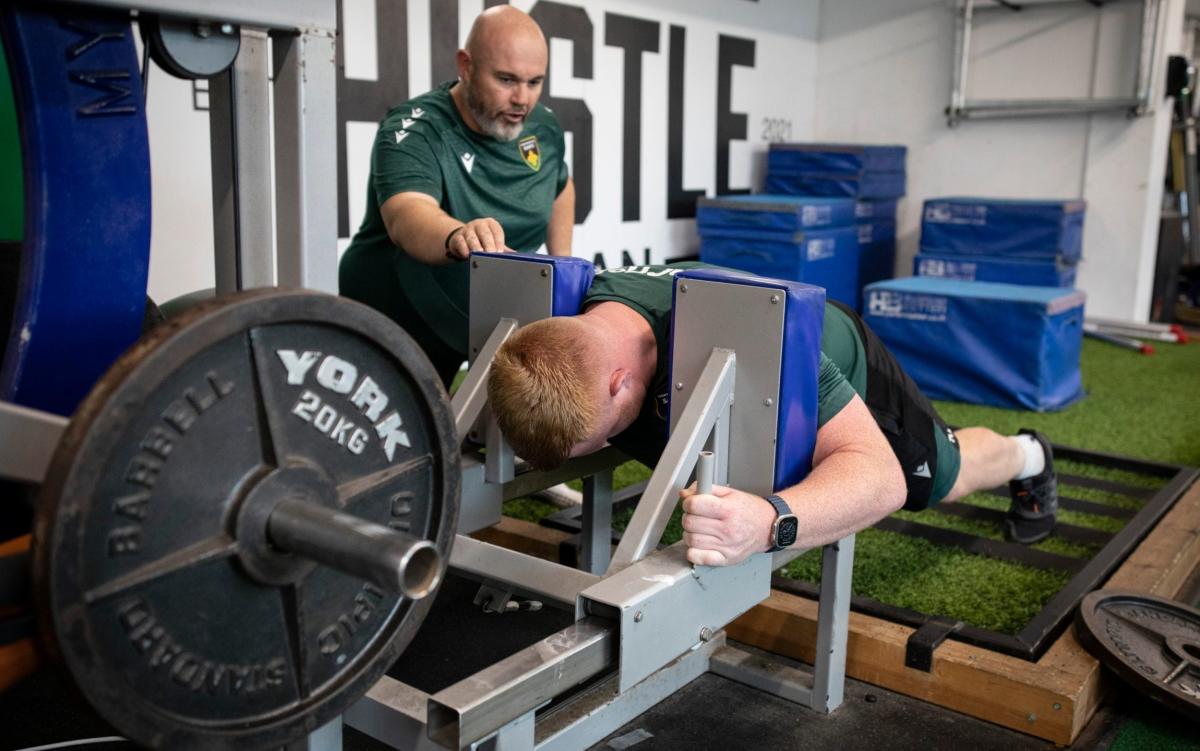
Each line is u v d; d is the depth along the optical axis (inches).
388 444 46.4
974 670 78.7
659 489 60.2
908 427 78.9
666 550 59.7
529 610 97.1
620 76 227.8
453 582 103.8
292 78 53.8
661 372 67.7
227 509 40.7
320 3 53.5
